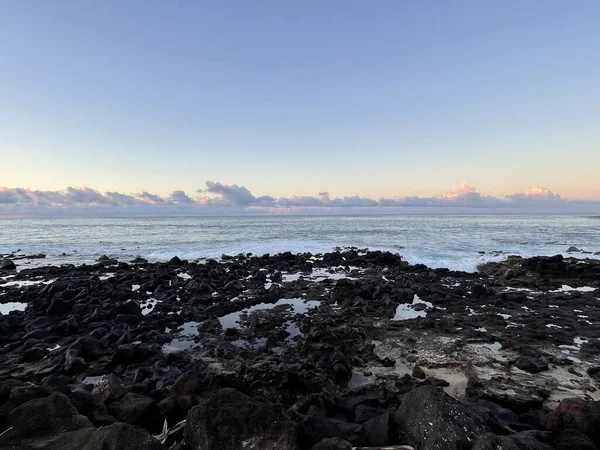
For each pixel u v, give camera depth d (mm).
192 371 8023
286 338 11133
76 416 5211
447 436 4684
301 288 18062
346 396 7355
